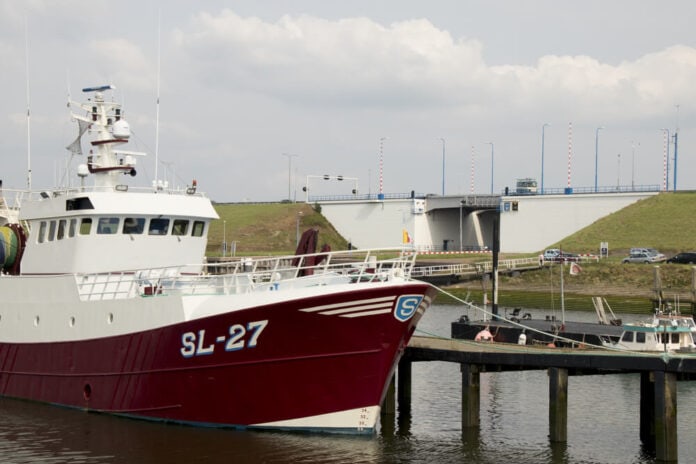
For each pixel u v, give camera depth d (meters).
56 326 31.69
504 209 119.00
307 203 138.25
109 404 29.64
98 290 31.16
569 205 115.00
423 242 127.00
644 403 29.45
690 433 31.17
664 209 109.44
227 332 26.47
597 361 26.61
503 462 26.20
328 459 25.45
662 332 36.91
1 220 40.16
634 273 87.88
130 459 25.36
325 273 26.97
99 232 31.44
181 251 32.88
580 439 29.38
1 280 34.41
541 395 37.22
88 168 33.88
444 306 79.38
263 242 123.75
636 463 26.25
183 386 27.59
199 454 25.62
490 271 91.69
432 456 26.73
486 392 37.91
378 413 26.95
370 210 131.00
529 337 43.66
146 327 28.22
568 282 90.19
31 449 26.39
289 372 26.39
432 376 41.28
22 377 33.16
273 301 25.69
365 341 25.92
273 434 27.08
